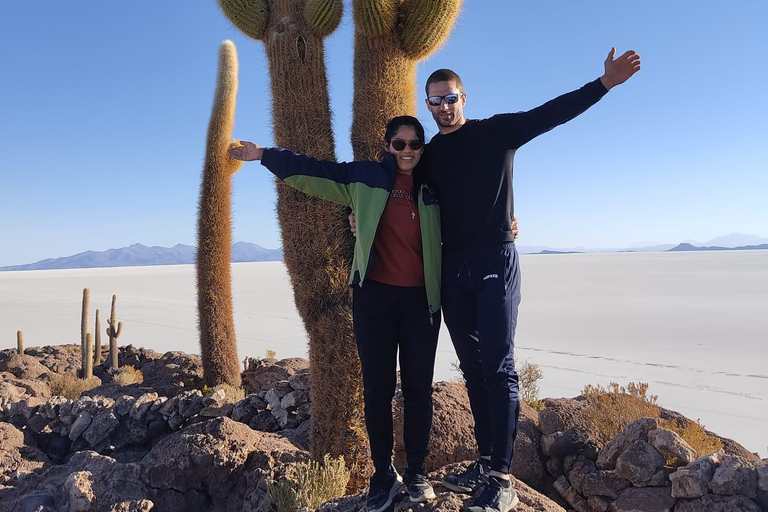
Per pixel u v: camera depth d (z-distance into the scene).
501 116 3.31
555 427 5.09
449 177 3.32
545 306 33.44
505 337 3.17
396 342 3.43
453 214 3.31
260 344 21.06
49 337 24.30
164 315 33.47
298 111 4.76
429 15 4.52
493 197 3.26
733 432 8.94
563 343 19.88
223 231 10.75
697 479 3.85
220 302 10.69
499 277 3.21
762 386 12.41
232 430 5.00
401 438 5.13
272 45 4.81
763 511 3.75
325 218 4.59
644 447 4.28
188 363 12.05
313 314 4.68
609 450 4.53
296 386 6.71
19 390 9.45
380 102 4.65
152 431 6.61
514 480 3.77
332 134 4.95
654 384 12.68
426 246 3.31
